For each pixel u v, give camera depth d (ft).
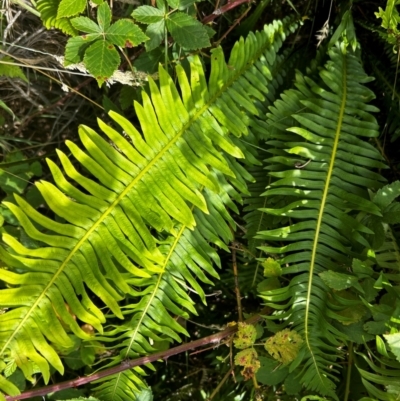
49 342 2.06
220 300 2.64
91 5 2.08
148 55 2.17
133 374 2.05
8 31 2.27
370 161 2.06
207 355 2.52
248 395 2.40
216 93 2.05
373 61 2.48
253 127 2.16
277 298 2.00
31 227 1.73
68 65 1.87
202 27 1.90
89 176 2.67
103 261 1.80
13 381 2.06
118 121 1.83
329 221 2.02
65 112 2.67
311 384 1.95
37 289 1.73
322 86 2.27
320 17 2.51
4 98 2.57
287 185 2.18
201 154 1.97
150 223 1.87
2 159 2.73
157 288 2.02
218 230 2.11
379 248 2.00
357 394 2.13
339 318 1.96
